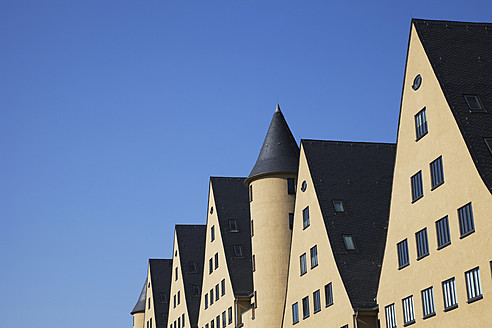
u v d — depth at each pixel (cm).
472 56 3706
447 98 3444
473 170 3194
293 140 5816
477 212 3147
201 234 8312
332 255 4356
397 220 3844
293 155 5669
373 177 4881
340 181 4794
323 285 4459
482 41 3825
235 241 6412
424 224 3566
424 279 3538
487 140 3291
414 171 3688
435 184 3494
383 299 3947
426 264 3528
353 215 4591
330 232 4459
